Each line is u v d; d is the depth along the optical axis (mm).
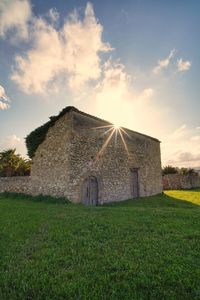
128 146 16031
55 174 12414
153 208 9141
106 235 4898
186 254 3760
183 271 3078
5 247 4230
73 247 4156
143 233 5066
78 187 11648
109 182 13586
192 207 10703
